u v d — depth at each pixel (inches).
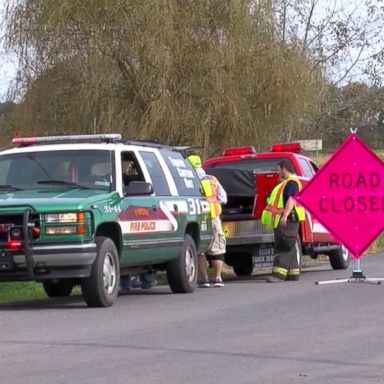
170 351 1047.0
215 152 2564.0
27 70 2522.1
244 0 2503.7
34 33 2466.8
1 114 2605.8
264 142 2610.7
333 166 1775.3
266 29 2564.0
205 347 1069.8
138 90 2464.3
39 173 1534.2
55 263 1358.3
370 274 2068.2
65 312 1397.6
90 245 1373.0
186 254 1700.3
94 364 975.0
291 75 2566.4
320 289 1694.1
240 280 2084.2
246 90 2536.9
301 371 930.7
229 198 2028.8
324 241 2144.4
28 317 1348.4
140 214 1531.7
